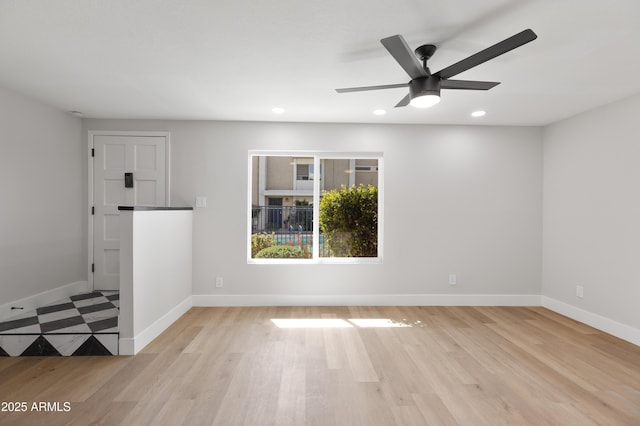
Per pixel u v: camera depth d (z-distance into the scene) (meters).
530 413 1.94
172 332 3.16
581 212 3.53
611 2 1.69
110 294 3.80
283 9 1.79
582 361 2.61
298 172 4.27
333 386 2.21
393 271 4.05
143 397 2.07
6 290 3.04
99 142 3.92
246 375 2.35
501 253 4.09
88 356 2.65
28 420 1.84
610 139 3.21
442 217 4.07
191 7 1.78
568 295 3.69
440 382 2.28
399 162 4.06
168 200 3.95
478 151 4.08
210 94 3.10
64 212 3.67
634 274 2.97
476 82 2.15
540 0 1.69
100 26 1.96
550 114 3.61
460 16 1.84
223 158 3.98
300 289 4.02
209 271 3.97
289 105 3.40
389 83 2.82
